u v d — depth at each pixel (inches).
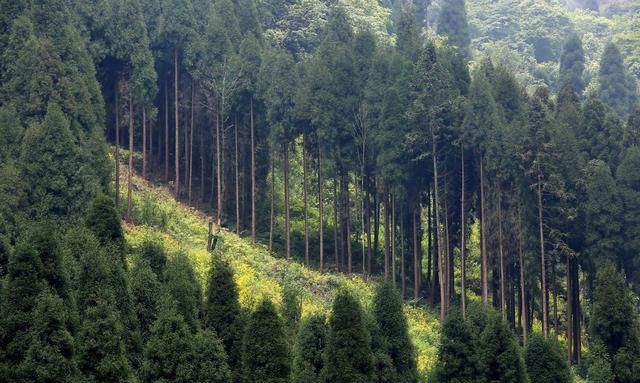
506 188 4042.8
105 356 2116.1
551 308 4352.9
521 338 3983.8
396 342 2723.9
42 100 3745.1
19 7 3983.8
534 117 3988.7
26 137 3565.5
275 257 4296.3
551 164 3922.2
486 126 4037.9
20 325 2079.2
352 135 4306.1
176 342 2246.6
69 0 4419.3
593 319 3088.1
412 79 4185.5
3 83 3833.7
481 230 4030.5
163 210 4256.9
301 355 2536.9
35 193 3501.5
